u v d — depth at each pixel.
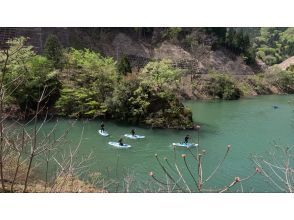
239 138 34.03
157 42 85.12
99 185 16.61
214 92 66.75
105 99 40.66
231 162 25.45
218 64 86.50
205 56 84.69
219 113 48.88
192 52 84.62
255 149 29.86
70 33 71.94
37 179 15.66
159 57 81.25
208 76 70.50
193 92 65.12
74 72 44.84
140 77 40.81
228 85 68.00
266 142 32.53
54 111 39.81
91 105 39.94
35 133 8.77
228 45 93.19
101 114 39.12
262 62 100.06
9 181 14.05
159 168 23.30
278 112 50.41
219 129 37.91
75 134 32.09
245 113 49.16
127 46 79.44
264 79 81.44
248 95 73.44
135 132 34.75
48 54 46.81
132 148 28.81
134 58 77.94
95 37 76.12
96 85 41.53
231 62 88.94
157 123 37.22
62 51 48.38
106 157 25.62
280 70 85.12
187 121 37.69
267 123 41.91
